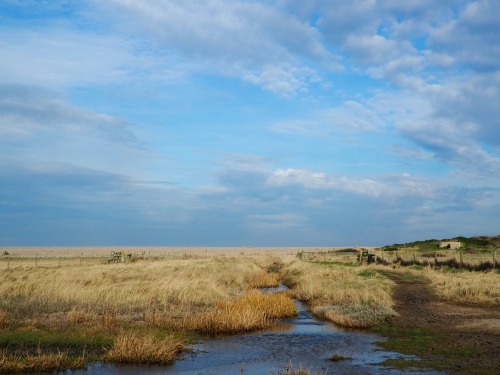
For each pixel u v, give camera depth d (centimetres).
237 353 1466
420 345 1519
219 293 2580
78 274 3123
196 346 1560
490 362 1277
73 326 1747
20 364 1241
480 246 6694
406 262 5128
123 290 2441
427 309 2227
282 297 2347
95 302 2227
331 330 1839
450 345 1497
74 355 1385
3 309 2014
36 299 2270
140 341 1391
